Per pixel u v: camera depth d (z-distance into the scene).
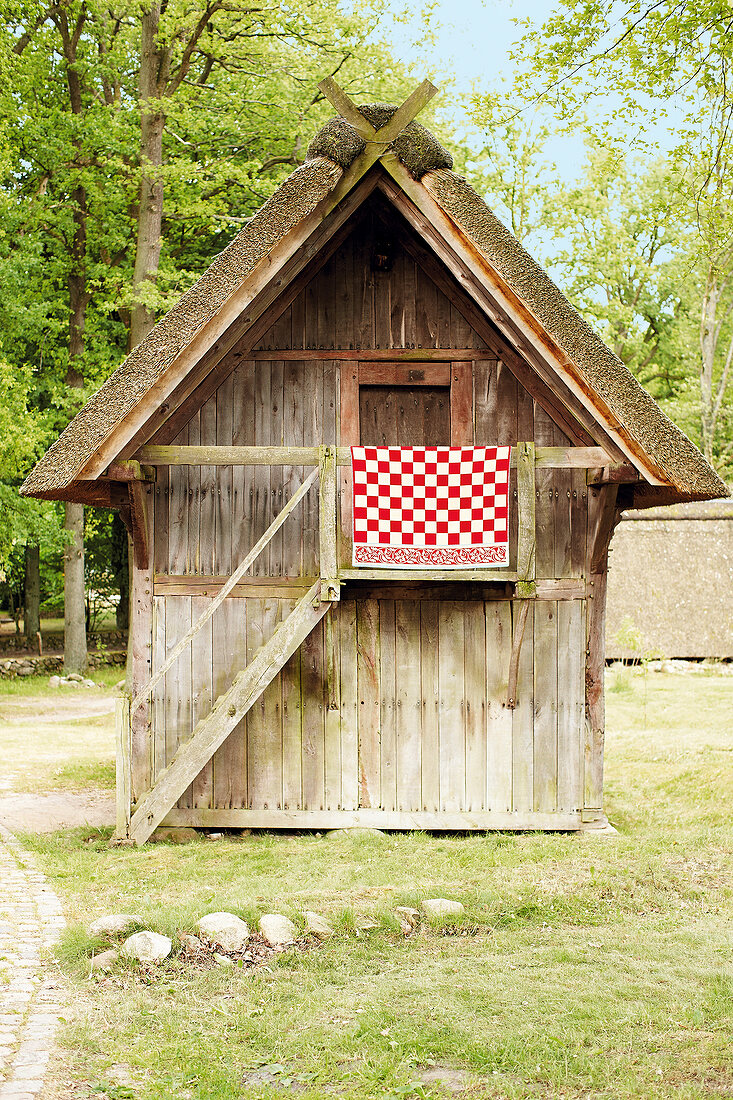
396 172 8.52
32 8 23.61
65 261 25.73
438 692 9.16
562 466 8.51
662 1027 4.97
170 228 25.61
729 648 23.58
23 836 9.17
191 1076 4.49
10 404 20.58
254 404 9.27
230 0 19.98
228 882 7.41
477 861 7.90
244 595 9.23
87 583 34.41
